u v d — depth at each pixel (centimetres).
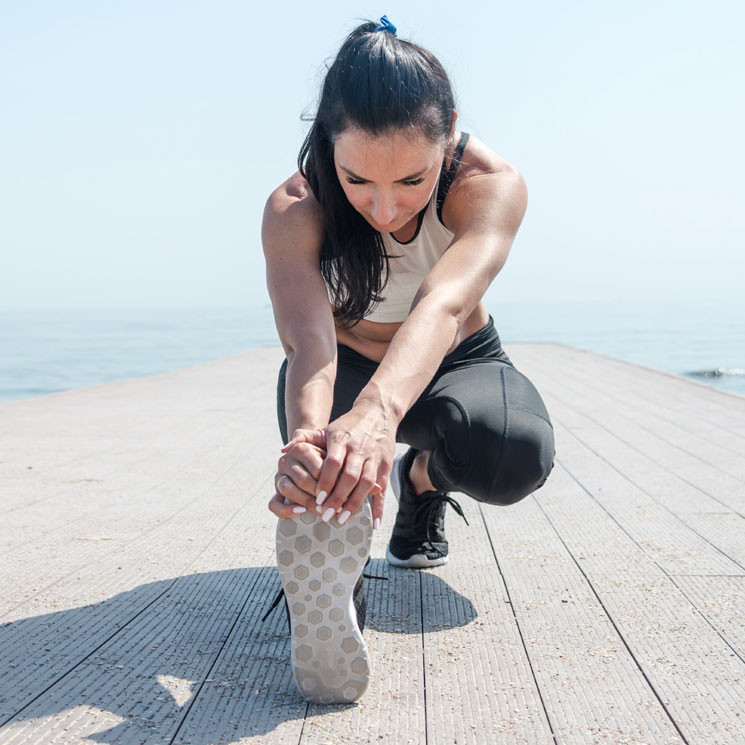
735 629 176
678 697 145
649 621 182
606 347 2795
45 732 131
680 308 12581
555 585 207
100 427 495
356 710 140
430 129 149
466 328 206
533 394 193
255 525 269
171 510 290
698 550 236
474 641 171
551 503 301
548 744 128
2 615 185
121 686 149
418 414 193
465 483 181
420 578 214
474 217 170
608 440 438
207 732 132
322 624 138
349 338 203
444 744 128
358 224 174
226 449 419
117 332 5466
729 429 467
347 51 155
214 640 171
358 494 131
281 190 182
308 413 144
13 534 256
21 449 418
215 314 13400
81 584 207
